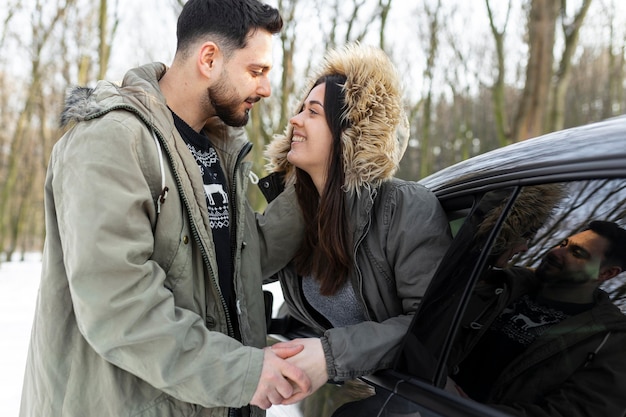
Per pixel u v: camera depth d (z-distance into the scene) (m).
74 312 1.21
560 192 1.02
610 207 0.93
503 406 0.94
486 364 1.01
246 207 1.50
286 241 1.61
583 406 0.91
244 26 1.33
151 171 1.17
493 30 10.32
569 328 0.96
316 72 1.60
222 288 1.36
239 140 1.53
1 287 10.42
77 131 1.17
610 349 0.91
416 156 25.19
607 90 21.55
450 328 1.12
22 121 18.39
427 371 1.11
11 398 3.56
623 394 0.89
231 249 1.42
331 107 1.46
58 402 1.18
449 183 1.41
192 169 1.24
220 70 1.35
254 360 1.12
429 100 17.14
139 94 1.21
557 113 7.02
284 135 1.72
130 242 1.08
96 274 1.05
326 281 1.46
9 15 16.47
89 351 1.19
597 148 0.99
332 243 1.42
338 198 1.43
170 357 1.06
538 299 1.01
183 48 1.37
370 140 1.38
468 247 1.17
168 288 1.20
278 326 1.83
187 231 1.22
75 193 1.10
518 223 1.09
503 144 9.99
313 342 1.22
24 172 23.48
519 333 1.00
